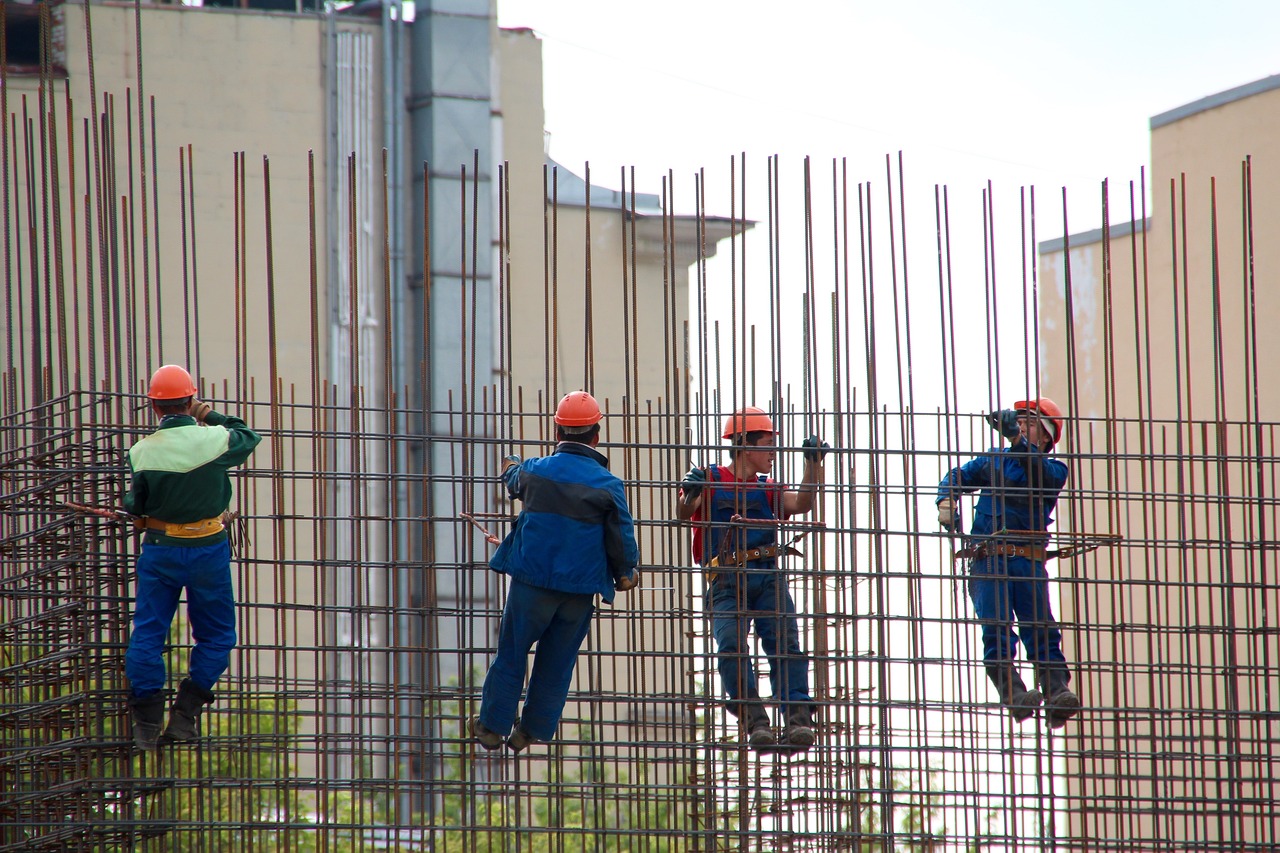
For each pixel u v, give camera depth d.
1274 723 56.84
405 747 77.81
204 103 114.94
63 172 102.19
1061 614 48.25
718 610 42.34
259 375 112.38
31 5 110.44
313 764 83.88
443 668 103.94
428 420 41.03
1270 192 67.81
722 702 41.59
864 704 41.78
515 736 39.22
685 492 41.91
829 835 41.66
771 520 41.44
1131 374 74.38
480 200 118.88
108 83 112.19
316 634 40.94
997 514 43.72
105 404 41.53
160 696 38.88
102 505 40.69
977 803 42.81
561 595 38.16
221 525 39.22
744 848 41.69
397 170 117.94
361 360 113.88
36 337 42.19
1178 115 72.81
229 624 39.22
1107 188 43.09
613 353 120.50
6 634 41.88
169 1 122.31
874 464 42.03
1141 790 52.78
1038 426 42.88
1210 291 70.25
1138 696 67.94
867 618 41.88
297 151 116.62
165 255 112.31
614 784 41.59
